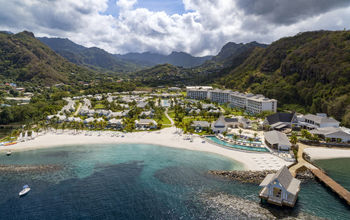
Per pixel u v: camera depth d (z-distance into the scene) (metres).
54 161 92.81
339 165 85.31
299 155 93.31
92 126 150.25
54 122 157.12
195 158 94.94
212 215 57.25
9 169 84.62
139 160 93.62
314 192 67.25
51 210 59.75
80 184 73.25
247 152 99.12
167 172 81.81
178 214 58.06
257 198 64.25
